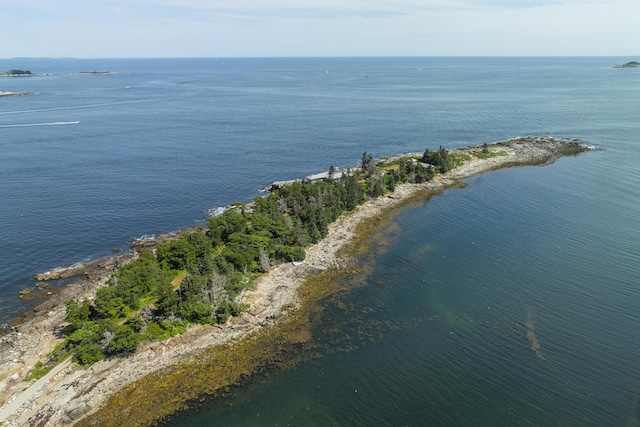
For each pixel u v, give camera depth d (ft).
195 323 222.89
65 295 255.50
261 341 218.38
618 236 317.22
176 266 271.90
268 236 302.66
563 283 264.93
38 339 214.28
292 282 267.59
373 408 183.32
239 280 252.83
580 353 211.41
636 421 175.11
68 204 392.06
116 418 174.40
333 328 230.07
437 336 224.53
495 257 296.71
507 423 176.55
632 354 210.18
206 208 392.47
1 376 190.70
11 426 167.12
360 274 279.90
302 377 198.08
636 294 252.62
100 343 201.98
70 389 183.93
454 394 190.19
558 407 182.91
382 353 213.05
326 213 345.92
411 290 263.08
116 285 234.79
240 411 180.24
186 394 187.01
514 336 223.51
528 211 366.22
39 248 314.76
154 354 203.92
